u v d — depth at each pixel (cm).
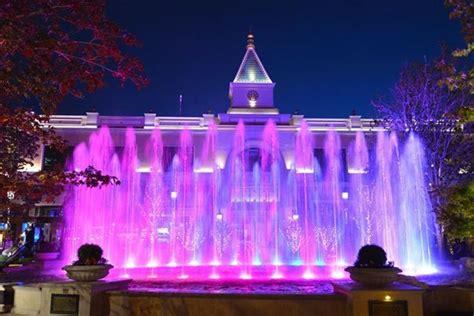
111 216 3347
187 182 3669
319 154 3831
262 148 3806
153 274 1475
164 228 3394
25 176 900
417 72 2500
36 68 674
